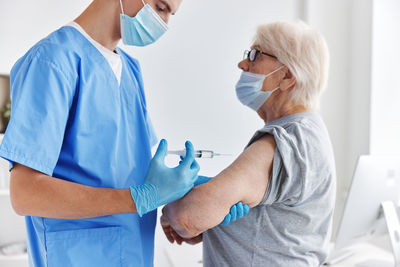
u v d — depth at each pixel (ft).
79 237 3.24
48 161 2.83
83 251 3.25
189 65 8.48
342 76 9.23
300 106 3.80
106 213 2.78
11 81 3.36
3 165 7.90
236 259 3.61
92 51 3.41
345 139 9.34
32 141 2.77
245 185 3.15
